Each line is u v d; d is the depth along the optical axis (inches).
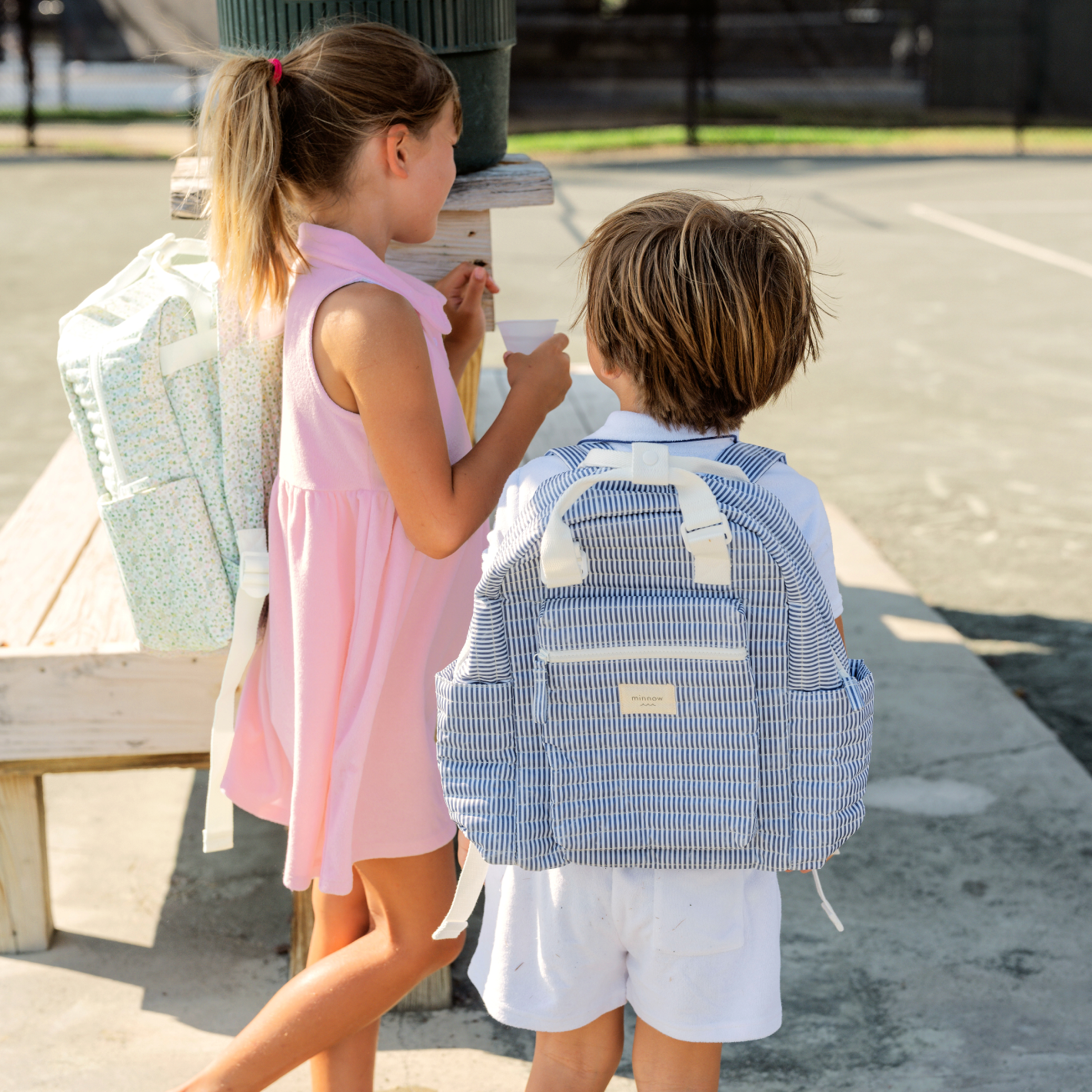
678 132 658.2
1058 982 86.7
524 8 642.8
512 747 54.6
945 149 619.5
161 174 506.6
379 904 66.5
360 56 60.9
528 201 76.0
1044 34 671.1
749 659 51.7
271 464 66.1
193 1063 78.9
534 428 64.6
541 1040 63.1
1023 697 130.3
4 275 319.6
